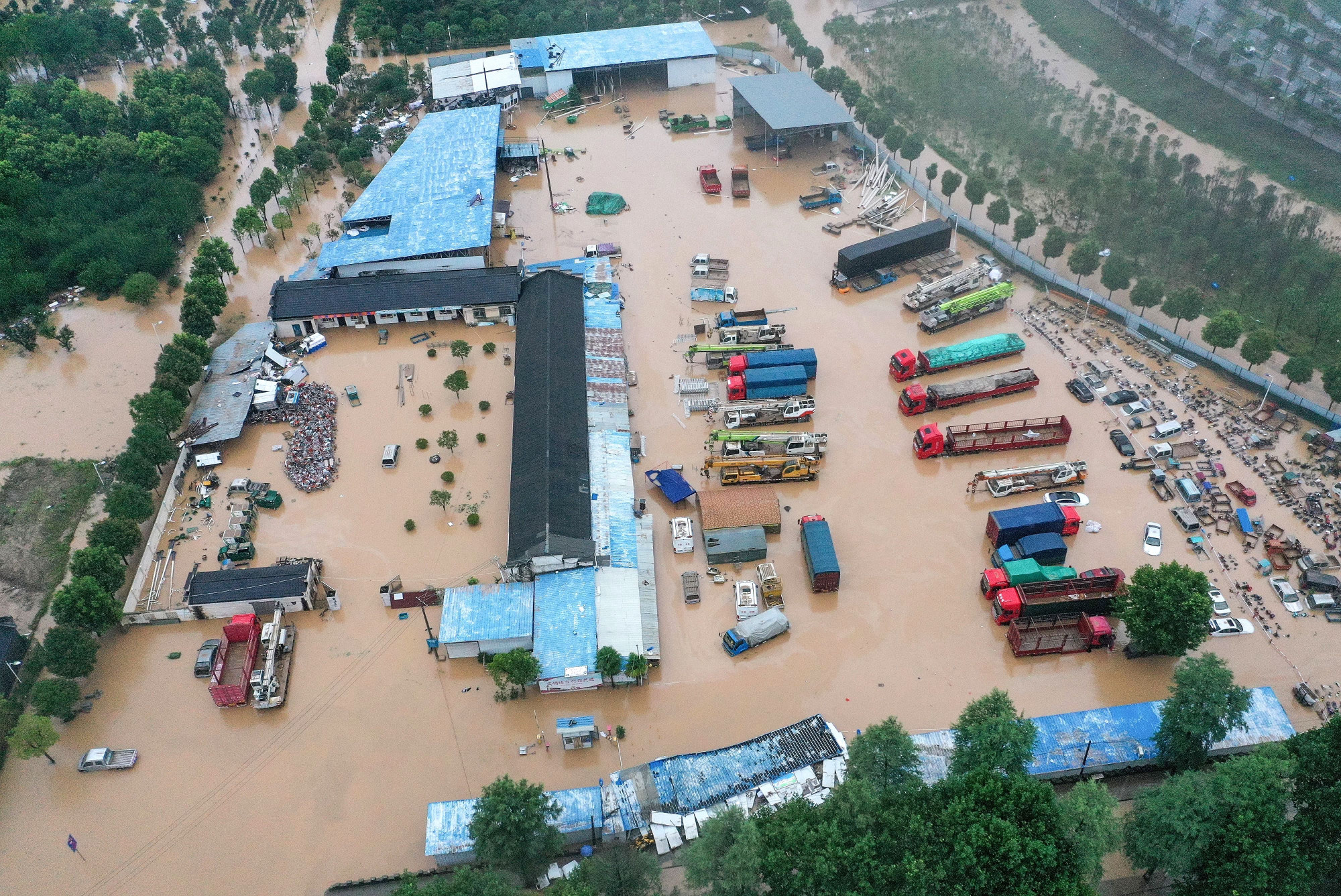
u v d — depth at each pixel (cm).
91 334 17225
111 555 12088
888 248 17862
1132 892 9425
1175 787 8950
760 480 14012
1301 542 12800
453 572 12781
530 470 13350
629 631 11606
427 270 17925
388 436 14938
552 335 15662
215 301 16775
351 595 12538
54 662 10981
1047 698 11256
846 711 11138
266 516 13638
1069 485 13825
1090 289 17575
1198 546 12812
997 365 16025
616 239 19388
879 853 8675
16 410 15512
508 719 11150
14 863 9919
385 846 9981
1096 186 19588
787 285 18000
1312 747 9262
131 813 10331
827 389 15675
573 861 9700
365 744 10925
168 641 12044
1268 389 14900
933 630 12031
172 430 14475
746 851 8438
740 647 11712
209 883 9719
